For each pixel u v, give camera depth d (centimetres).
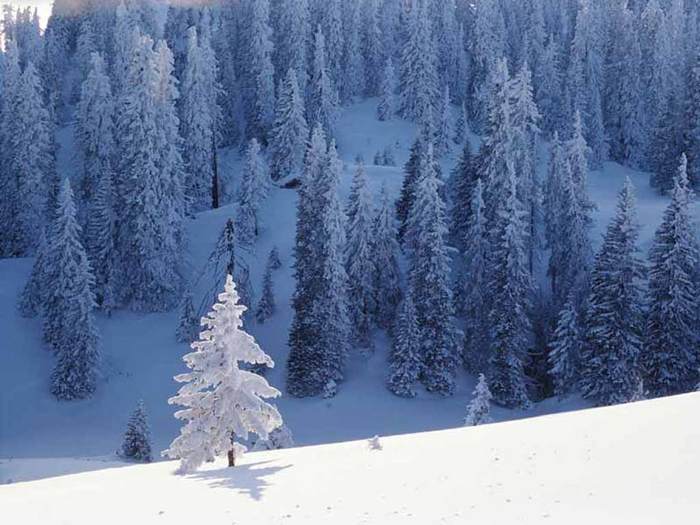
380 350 5641
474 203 5609
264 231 7081
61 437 4903
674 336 4681
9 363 5591
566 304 5019
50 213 7231
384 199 5816
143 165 6125
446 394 5241
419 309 5362
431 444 1738
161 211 6219
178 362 5675
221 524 1198
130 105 6206
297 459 1895
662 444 1314
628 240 4881
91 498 1518
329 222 5331
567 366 4978
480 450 1531
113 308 6222
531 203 5941
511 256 5200
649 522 948
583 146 6031
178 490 1534
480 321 5453
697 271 4912
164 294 6250
